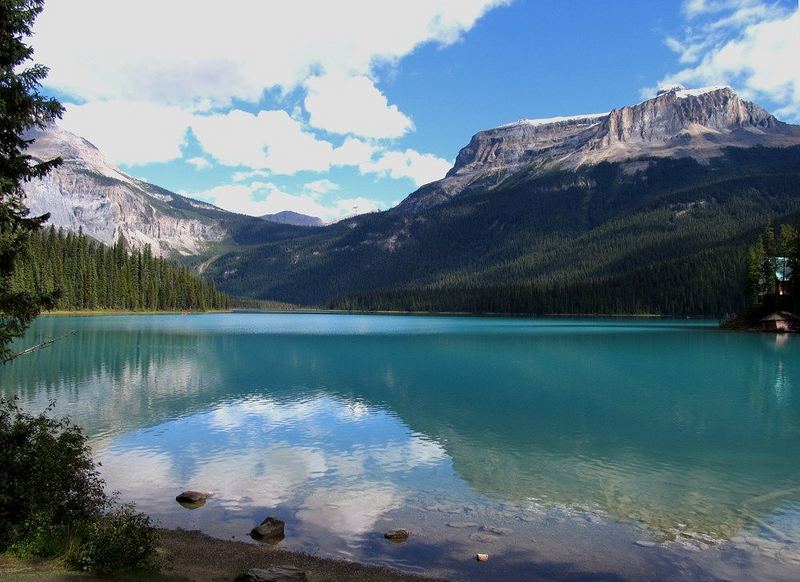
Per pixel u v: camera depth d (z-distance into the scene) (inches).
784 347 3157.0
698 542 625.3
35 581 425.4
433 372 2076.8
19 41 569.0
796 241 4675.2
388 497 768.3
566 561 575.5
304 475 862.5
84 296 6353.3
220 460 938.1
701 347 3176.7
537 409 1389.0
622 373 2069.4
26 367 2079.2
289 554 573.9
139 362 2269.9
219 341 3415.4
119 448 1008.2
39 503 536.1
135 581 455.2
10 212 570.9
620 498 768.9
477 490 799.1
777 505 742.5
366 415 1304.1
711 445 1055.0
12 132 575.2
